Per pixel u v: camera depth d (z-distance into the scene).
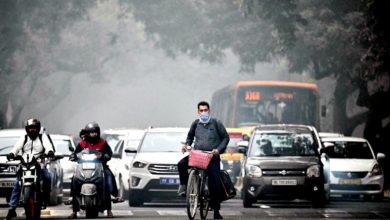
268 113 81.81
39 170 37.00
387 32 82.00
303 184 48.72
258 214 42.75
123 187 58.41
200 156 36.81
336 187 61.44
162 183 49.09
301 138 51.47
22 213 44.50
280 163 49.16
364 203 58.62
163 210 46.34
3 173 49.91
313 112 82.31
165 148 51.44
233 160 66.50
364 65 89.81
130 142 60.84
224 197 37.84
